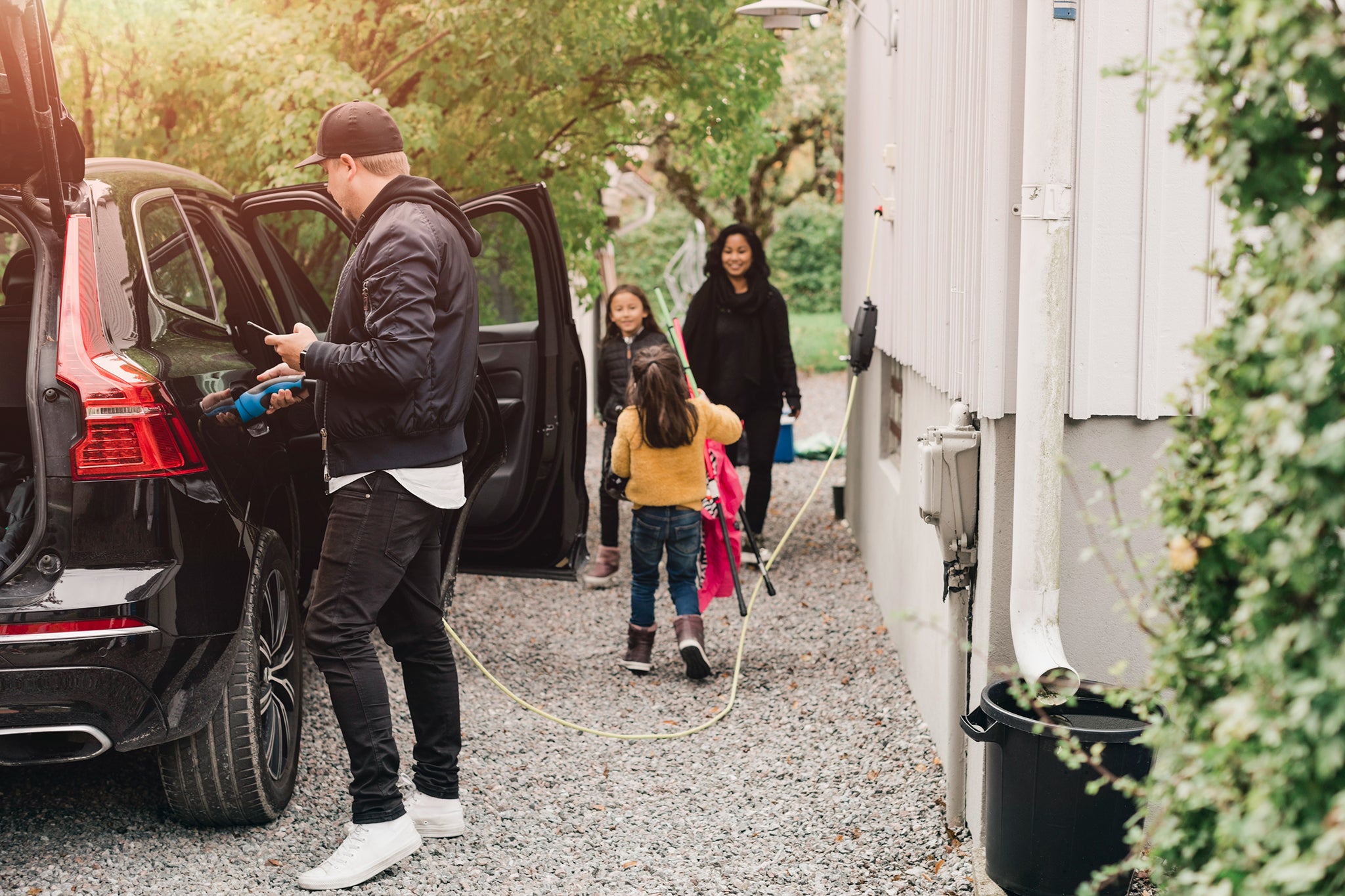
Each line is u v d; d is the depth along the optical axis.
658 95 8.13
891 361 6.71
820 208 33.88
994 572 3.34
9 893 3.20
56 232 3.26
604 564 7.11
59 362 3.04
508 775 4.19
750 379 7.41
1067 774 2.88
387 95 7.05
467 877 3.40
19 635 2.94
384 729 3.35
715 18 7.46
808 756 4.39
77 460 3.02
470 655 4.78
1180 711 1.94
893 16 6.12
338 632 3.32
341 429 3.28
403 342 3.17
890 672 5.34
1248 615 1.64
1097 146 3.15
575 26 6.80
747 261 7.35
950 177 4.08
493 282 5.61
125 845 3.51
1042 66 3.04
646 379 5.23
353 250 3.54
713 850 3.60
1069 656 3.31
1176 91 3.12
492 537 5.31
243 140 6.27
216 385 3.59
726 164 9.64
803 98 20.30
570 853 3.57
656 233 27.30
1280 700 1.57
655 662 5.67
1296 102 1.87
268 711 3.71
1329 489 1.51
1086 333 3.20
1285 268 1.58
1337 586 1.57
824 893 3.30
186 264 4.02
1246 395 1.72
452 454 3.39
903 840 3.62
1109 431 3.26
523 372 5.24
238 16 6.23
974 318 3.48
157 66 6.30
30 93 3.24
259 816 3.59
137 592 3.03
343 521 3.32
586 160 8.11
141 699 3.07
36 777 4.00
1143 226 3.17
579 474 5.45
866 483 7.49
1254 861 1.65
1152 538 3.28
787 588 6.98
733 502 5.57
